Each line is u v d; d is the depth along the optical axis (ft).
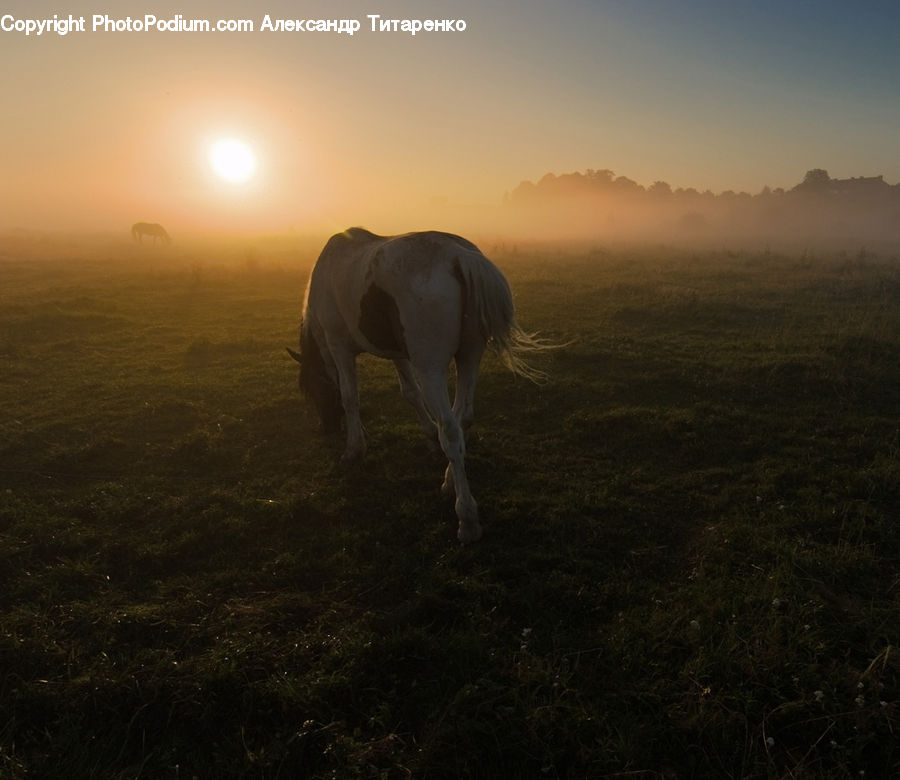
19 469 16.31
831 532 11.90
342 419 18.63
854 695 7.75
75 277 59.21
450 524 12.87
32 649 9.04
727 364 24.36
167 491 15.05
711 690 7.89
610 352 26.84
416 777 6.97
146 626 9.83
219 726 7.94
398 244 12.21
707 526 12.36
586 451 16.72
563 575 10.63
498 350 12.59
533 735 7.22
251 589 10.86
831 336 28.32
